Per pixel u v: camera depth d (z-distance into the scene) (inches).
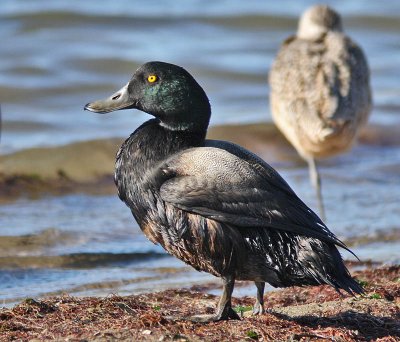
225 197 342.0
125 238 541.0
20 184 654.5
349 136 584.1
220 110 876.6
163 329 342.6
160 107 368.8
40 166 681.6
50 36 1040.8
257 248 343.6
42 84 914.7
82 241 530.9
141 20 1113.4
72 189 658.8
